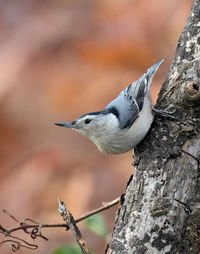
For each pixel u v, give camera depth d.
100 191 10.17
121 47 10.92
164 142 7.20
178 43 7.89
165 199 6.77
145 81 8.71
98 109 10.71
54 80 11.02
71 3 11.81
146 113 7.69
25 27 11.74
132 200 6.95
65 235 10.33
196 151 7.05
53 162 10.69
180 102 7.34
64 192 10.19
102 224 8.00
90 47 11.05
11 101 11.06
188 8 10.85
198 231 6.83
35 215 10.09
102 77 10.88
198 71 7.48
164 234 6.62
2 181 10.61
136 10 11.08
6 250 10.24
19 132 11.21
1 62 11.37
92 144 10.99
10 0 12.11
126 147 8.30
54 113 11.06
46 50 11.28
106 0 11.59
